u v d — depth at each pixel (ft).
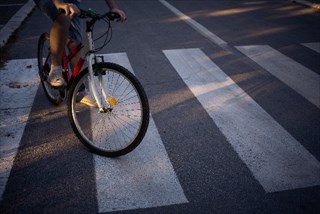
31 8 27.81
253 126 11.60
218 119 11.96
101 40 19.93
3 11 26.50
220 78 15.33
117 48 18.66
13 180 8.68
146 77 15.08
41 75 12.30
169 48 18.98
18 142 10.19
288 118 12.21
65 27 9.30
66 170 9.15
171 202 8.18
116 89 13.24
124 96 12.84
